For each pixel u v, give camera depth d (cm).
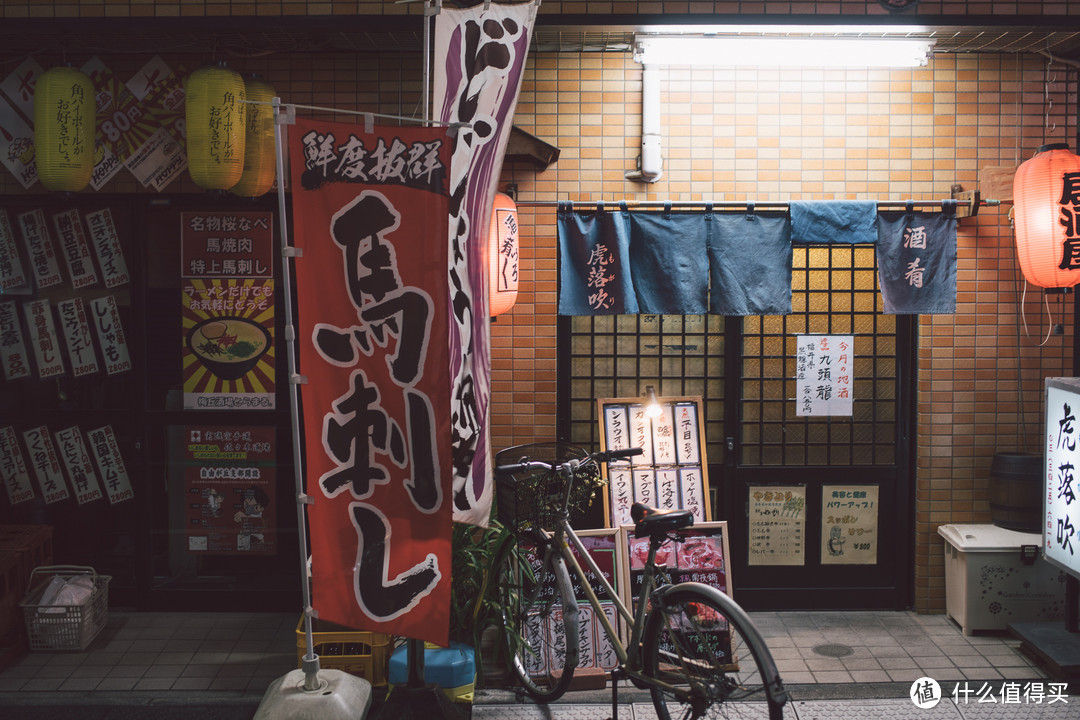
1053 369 634
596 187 631
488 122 439
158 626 620
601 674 520
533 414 638
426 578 383
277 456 646
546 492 492
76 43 593
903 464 651
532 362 637
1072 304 630
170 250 638
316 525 394
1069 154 536
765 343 651
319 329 387
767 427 654
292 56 626
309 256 385
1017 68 626
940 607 641
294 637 602
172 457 648
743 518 654
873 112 629
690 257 605
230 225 636
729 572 564
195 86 542
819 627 617
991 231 629
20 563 575
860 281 650
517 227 589
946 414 636
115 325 643
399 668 494
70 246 638
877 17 555
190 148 549
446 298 376
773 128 629
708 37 574
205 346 642
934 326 633
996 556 592
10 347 645
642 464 594
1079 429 493
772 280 604
